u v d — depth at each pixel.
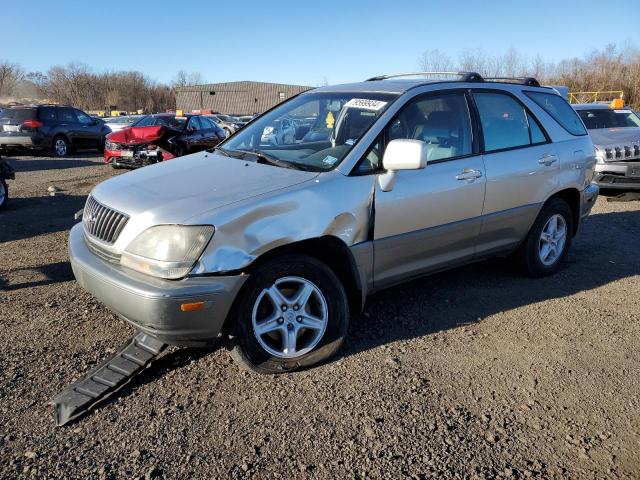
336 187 3.59
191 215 3.13
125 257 3.21
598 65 41.19
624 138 9.41
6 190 8.64
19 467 2.62
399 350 3.83
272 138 4.39
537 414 3.13
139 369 3.42
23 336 3.93
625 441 2.91
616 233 7.33
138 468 2.63
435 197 4.09
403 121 4.08
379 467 2.67
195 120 14.72
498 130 4.74
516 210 4.81
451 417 3.08
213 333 3.18
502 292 4.99
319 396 3.25
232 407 3.13
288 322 3.47
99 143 19.64
